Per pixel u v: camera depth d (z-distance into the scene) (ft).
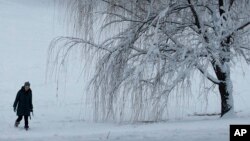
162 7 53.78
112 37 55.62
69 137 41.96
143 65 51.67
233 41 52.80
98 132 45.52
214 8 54.08
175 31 54.49
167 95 53.06
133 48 55.16
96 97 56.49
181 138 37.93
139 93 54.13
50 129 55.88
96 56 55.93
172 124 49.08
